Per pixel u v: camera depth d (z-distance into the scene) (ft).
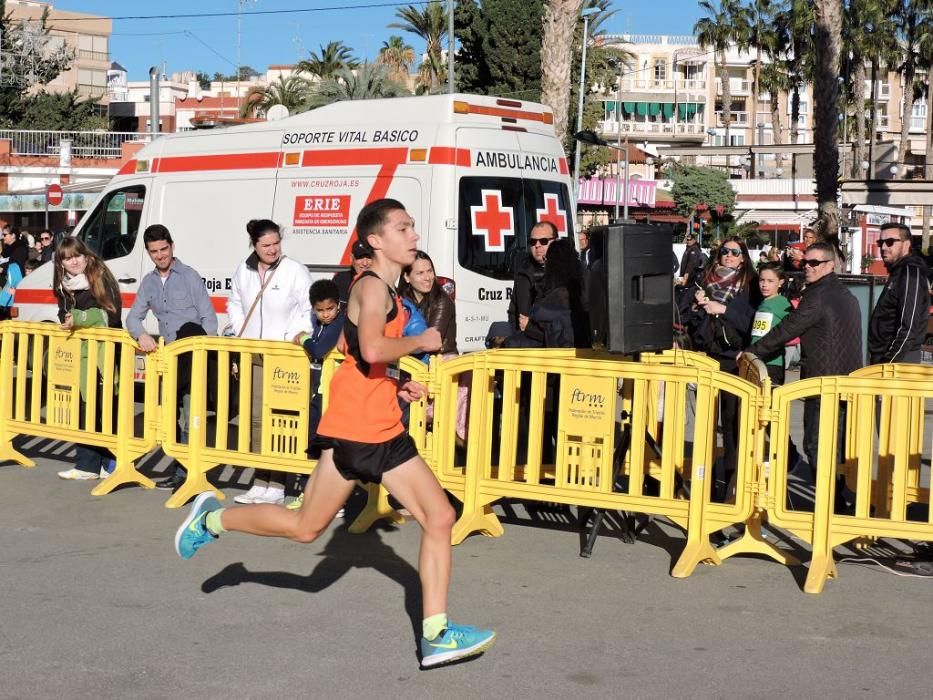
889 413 23.11
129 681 15.21
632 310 20.62
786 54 236.43
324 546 22.35
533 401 22.40
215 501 17.01
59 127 182.39
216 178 41.34
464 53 125.70
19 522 23.97
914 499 23.17
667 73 294.66
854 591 19.88
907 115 225.15
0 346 29.50
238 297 26.35
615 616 18.24
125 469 26.91
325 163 38.40
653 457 24.03
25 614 17.95
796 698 14.88
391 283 15.64
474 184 36.17
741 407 20.72
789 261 52.85
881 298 26.37
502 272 36.68
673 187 164.86
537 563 21.35
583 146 151.53
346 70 138.72
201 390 25.72
